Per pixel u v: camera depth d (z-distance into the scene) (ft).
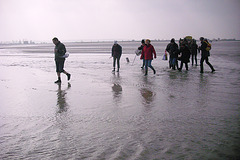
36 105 21.36
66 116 17.88
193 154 11.05
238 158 10.62
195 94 24.76
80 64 61.72
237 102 21.11
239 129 14.29
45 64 63.00
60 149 12.06
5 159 11.11
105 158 10.93
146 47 40.04
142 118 16.93
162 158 10.74
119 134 13.89
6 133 14.55
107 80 35.27
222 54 90.53
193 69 48.85
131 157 10.93
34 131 14.80
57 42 33.86
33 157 11.25
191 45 55.93
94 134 14.01
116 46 45.55
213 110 18.69
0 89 29.22
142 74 41.83
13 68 53.36
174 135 13.50
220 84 30.37
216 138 12.93
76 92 26.91
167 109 19.21
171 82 32.65
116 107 20.17
